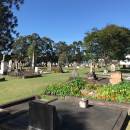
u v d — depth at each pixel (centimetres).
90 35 4809
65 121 812
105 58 4953
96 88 1373
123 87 1249
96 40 4728
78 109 981
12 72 3027
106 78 2397
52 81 2291
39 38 7281
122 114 923
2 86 1872
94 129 746
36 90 1661
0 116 840
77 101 1147
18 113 891
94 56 4938
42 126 700
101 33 4634
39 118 706
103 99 1179
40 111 704
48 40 8100
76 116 877
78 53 9419
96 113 926
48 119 691
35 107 713
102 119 848
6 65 3172
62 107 1012
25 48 7025
